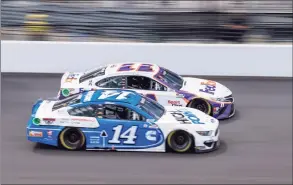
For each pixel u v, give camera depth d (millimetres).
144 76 42438
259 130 41094
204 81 46375
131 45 58125
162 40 59812
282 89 54406
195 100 42562
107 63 58375
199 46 58156
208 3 60438
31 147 35688
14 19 58969
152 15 59594
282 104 49062
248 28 59594
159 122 34562
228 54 58188
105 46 58094
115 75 42469
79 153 34469
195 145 34719
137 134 34500
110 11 59469
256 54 58125
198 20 59406
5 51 57812
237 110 46844
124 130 34469
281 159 34531
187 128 34531
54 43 57969
